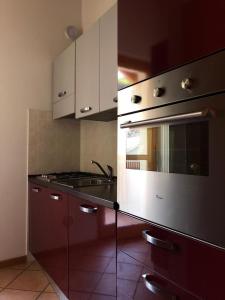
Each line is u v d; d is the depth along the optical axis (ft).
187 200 3.26
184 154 3.35
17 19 9.00
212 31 2.97
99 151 9.11
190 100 3.24
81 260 5.68
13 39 8.93
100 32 6.56
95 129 9.34
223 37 2.85
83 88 7.41
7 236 8.84
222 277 2.82
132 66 4.30
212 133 2.95
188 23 3.28
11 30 8.89
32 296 7.06
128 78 4.39
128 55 4.41
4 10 8.79
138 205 4.10
